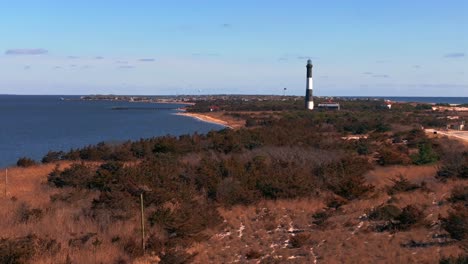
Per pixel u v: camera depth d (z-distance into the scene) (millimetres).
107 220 18719
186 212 19141
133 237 16781
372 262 14938
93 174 27359
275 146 43281
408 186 26703
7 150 62656
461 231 16922
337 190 25172
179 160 34812
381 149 42156
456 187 24875
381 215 20688
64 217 19344
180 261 14984
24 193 26172
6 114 159750
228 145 42156
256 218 21953
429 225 19016
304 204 24125
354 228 19719
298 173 28266
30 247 14750
